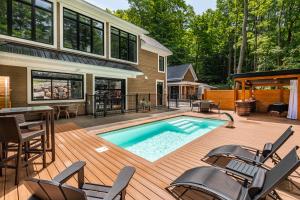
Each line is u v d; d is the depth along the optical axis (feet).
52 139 12.29
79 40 34.01
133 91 45.80
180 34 110.63
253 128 23.98
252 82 39.93
